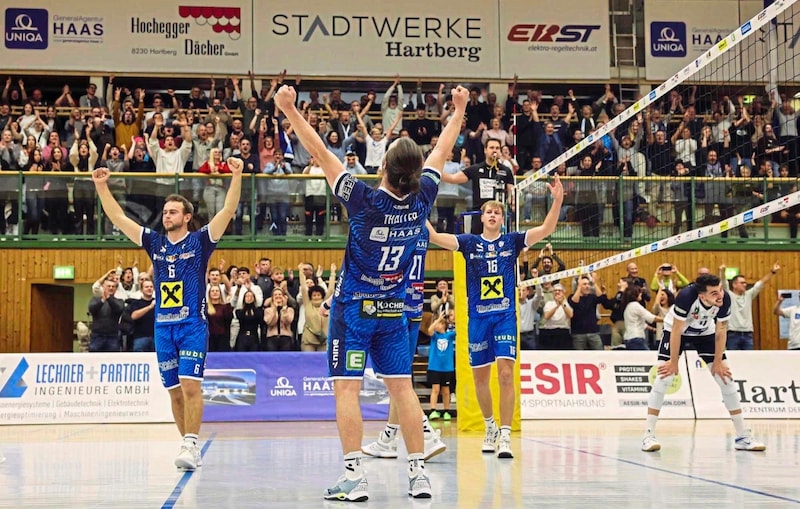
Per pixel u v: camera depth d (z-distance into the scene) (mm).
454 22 18703
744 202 15414
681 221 15250
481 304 6801
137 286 13430
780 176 16078
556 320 13133
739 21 19234
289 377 12242
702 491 4602
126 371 12000
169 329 5961
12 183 14711
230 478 5320
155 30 18062
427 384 14141
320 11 18453
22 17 17719
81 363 11930
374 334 4410
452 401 13883
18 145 15742
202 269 5992
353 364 4355
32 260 14727
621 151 16312
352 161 15109
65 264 14758
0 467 6051
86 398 11836
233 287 13000
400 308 4402
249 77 18234
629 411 12297
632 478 5184
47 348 15680
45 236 14758
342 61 18469
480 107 17625
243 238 14930
